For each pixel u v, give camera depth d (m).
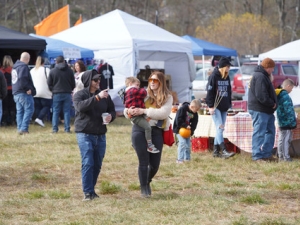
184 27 107.50
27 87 26.03
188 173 17.41
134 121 13.41
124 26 36.81
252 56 57.09
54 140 24.61
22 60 26.12
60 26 46.62
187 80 39.66
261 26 91.38
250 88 18.97
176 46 37.19
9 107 30.61
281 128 19.27
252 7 101.88
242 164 18.75
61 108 27.20
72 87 26.88
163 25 106.00
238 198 13.91
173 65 39.28
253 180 16.50
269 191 14.85
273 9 101.62
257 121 18.97
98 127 13.42
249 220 11.77
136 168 18.30
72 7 96.31
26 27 92.56
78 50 33.59
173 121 20.20
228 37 91.19
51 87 26.77
